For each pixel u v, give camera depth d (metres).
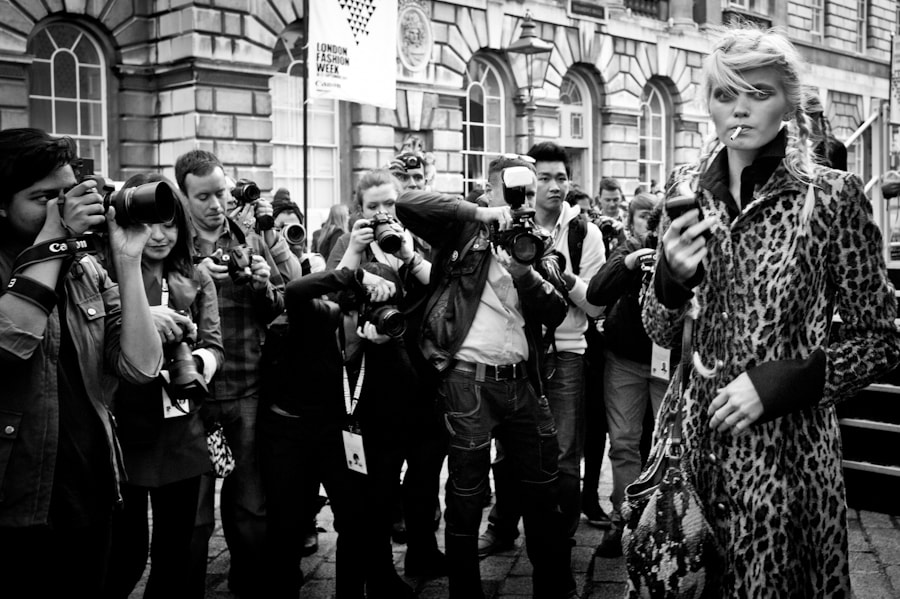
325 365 4.13
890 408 5.60
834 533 2.34
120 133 14.28
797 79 2.31
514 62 18.98
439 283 4.04
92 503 2.68
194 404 3.56
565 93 20.77
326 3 10.30
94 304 2.75
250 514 4.20
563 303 3.97
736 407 2.20
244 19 14.28
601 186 10.12
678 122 23.12
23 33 12.90
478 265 3.93
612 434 4.91
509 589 4.50
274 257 4.96
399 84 16.67
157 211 2.66
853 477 5.67
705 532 2.26
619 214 10.10
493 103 19.05
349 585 4.16
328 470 4.15
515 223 3.76
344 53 10.46
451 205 3.89
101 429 2.71
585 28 20.42
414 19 16.81
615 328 4.74
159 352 2.88
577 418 4.81
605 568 4.75
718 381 2.34
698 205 2.28
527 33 16.19
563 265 4.69
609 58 21.09
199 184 4.32
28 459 2.51
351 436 4.12
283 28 14.88
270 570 4.14
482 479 3.92
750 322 2.31
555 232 5.11
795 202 2.30
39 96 13.42
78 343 2.69
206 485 3.88
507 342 3.92
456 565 3.87
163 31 14.19
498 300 3.93
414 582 4.67
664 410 2.48
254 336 4.27
